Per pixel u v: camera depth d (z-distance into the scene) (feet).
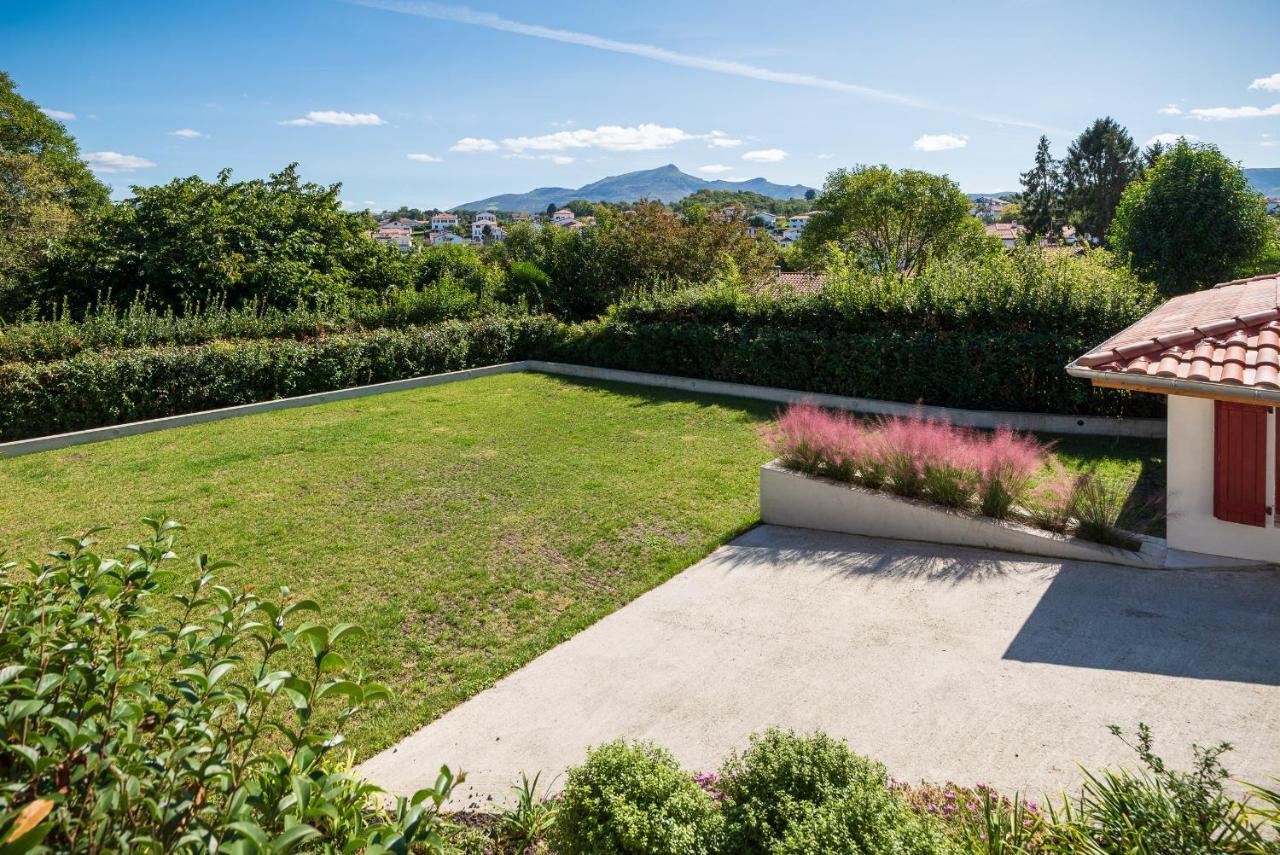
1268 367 22.44
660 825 11.49
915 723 17.65
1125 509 29.40
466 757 17.12
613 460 40.24
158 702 9.16
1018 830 11.91
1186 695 17.95
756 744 13.51
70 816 7.47
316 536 30.60
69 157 130.82
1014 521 27.96
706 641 22.08
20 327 52.39
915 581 25.41
